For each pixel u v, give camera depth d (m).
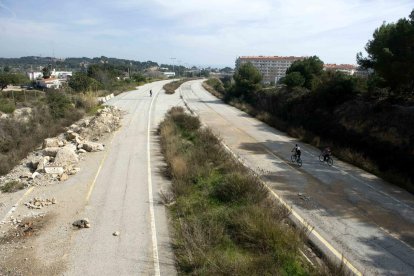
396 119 20.84
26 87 70.75
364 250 10.37
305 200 14.12
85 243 10.33
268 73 153.00
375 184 16.55
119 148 22.11
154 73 164.38
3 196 14.10
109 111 35.34
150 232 11.00
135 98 55.41
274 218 11.47
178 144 21.66
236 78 50.78
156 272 8.92
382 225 12.12
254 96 46.66
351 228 11.80
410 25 19.41
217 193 13.60
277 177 17.11
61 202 13.41
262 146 23.95
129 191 14.55
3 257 9.61
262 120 35.38
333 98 28.00
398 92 23.22
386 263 9.70
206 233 10.43
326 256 9.84
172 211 12.56
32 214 12.37
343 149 21.94
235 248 9.88
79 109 36.41
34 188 14.92
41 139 24.25
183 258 9.33
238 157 20.27
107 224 11.55
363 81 27.95
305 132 27.28
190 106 46.72
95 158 19.64
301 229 10.85
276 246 9.63
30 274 8.81
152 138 25.34
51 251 9.89
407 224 12.25
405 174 17.33
